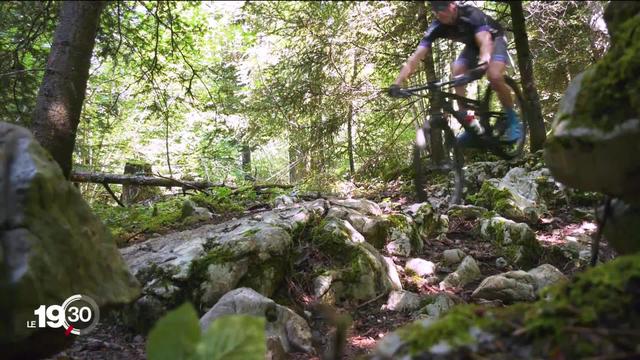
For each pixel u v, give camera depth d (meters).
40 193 1.98
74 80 4.19
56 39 4.20
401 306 4.35
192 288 4.08
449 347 1.32
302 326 3.73
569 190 6.57
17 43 5.41
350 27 7.90
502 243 5.50
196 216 6.45
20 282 1.84
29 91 5.46
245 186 8.29
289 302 4.31
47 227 1.99
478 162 8.25
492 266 5.21
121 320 4.12
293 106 9.24
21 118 5.33
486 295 4.34
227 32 9.06
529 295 4.25
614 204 2.57
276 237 4.43
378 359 1.38
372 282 4.50
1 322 1.85
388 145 10.08
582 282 1.48
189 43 6.30
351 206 5.74
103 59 6.12
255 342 1.03
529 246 5.35
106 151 12.91
